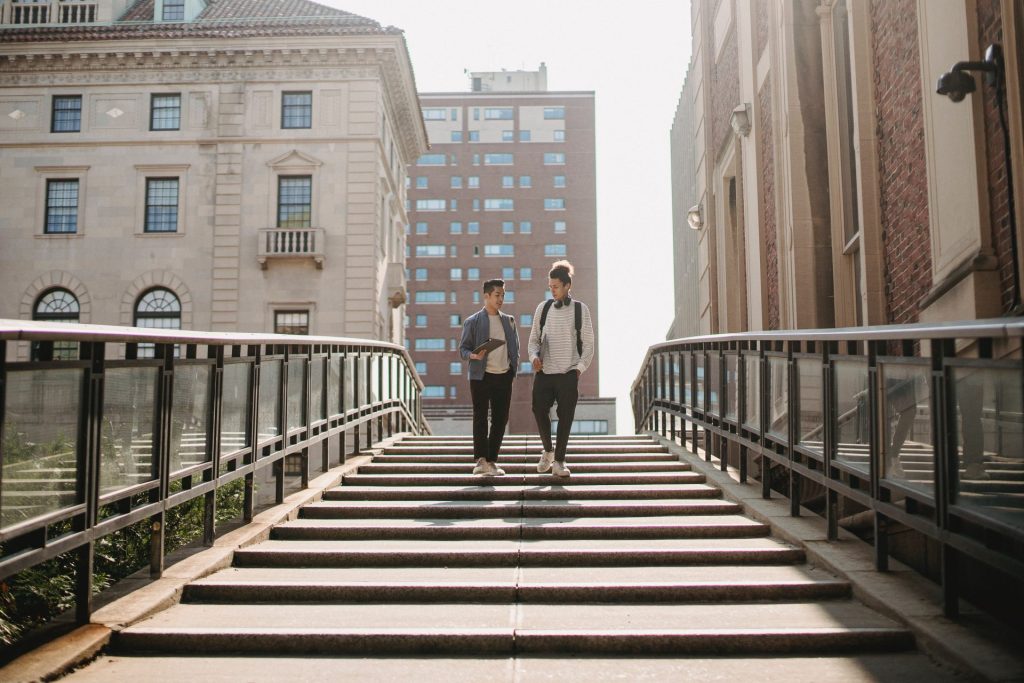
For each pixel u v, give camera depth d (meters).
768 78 12.62
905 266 7.83
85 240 29.17
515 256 99.50
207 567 5.48
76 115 29.69
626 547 6.07
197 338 5.54
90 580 4.48
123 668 4.07
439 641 4.35
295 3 32.88
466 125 101.31
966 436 3.98
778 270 11.75
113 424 4.74
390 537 6.55
